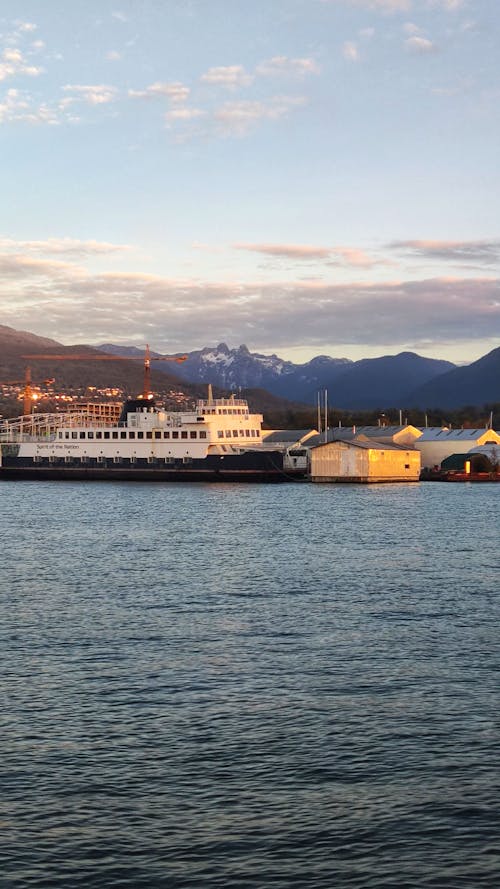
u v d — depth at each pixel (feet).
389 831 89.30
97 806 94.73
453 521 376.48
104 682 135.64
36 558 270.46
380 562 256.32
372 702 125.70
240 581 224.94
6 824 91.04
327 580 225.56
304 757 106.42
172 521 390.42
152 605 193.77
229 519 397.19
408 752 107.76
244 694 129.59
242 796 96.68
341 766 103.81
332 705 124.57
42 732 114.62
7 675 139.13
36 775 101.96
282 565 252.01
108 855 85.46
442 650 153.38
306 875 82.12
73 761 105.60
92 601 198.59
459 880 81.20
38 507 477.36
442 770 102.63
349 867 83.30
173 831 89.61
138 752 108.17
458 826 90.17
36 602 197.47
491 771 102.32
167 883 81.10
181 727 116.26
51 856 85.30
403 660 147.02
